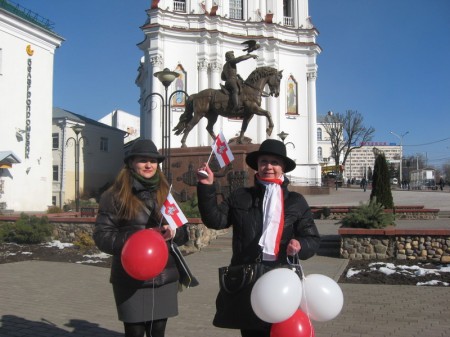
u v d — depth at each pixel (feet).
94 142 154.92
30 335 18.03
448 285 27.71
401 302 23.56
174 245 12.82
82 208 66.23
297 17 148.15
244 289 11.47
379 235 37.22
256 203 12.23
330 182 188.03
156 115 129.49
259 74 60.95
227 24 138.21
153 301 12.28
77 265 36.55
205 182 12.23
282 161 12.45
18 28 99.14
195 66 133.59
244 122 61.98
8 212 90.02
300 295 10.55
